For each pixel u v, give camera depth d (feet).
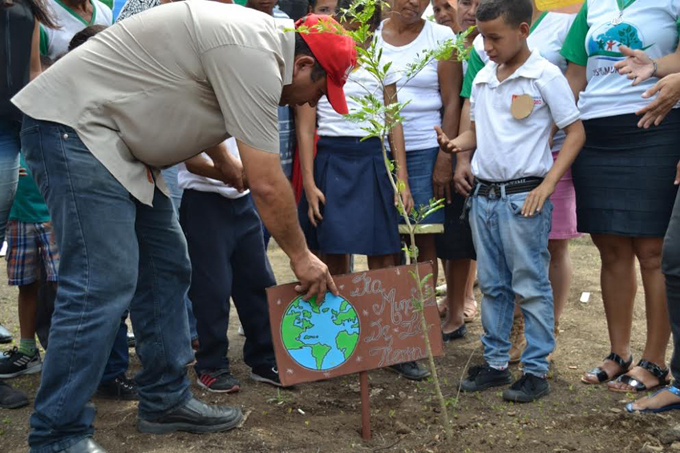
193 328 13.53
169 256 9.40
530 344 11.00
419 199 13.04
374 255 12.82
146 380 9.70
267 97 8.05
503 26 10.53
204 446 9.43
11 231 11.80
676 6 10.51
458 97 13.17
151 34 8.16
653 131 10.66
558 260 12.84
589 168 11.29
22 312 12.19
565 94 10.77
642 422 9.88
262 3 12.12
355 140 12.34
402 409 10.64
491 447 9.30
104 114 8.19
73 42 10.41
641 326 14.48
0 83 9.80
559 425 9.96
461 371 12.31
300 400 11.03
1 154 10.06
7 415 10.51
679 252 9.43
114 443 9.53
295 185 13.84
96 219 8.16
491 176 11.21
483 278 11.43
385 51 12.77
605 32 10.99
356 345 9.55
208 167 10.27
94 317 8.20
